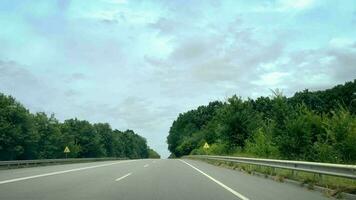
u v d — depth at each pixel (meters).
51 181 19.34
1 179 20.41
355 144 25.12
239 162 32.44
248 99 55.25
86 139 132.38
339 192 14.25
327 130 27.27
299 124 31.03
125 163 45.12
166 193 14.70
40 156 100.94
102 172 26.80
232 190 16.05
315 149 29.19
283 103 33.62
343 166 14.50
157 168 32.50
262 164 25.19
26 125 89.19
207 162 51.59
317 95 90.44
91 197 13.37
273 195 14.62
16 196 13.42
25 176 22.75
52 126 108.94
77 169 30.95
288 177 20.45
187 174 25.31
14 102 89.56
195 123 175.50
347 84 85.56
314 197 14.16
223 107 55.56
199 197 13.70
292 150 31.12
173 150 183.88
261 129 43.22
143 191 15.27
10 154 83.31
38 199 12.70
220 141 56.66
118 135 188.38
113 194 14.26
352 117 27.41
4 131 81.94
